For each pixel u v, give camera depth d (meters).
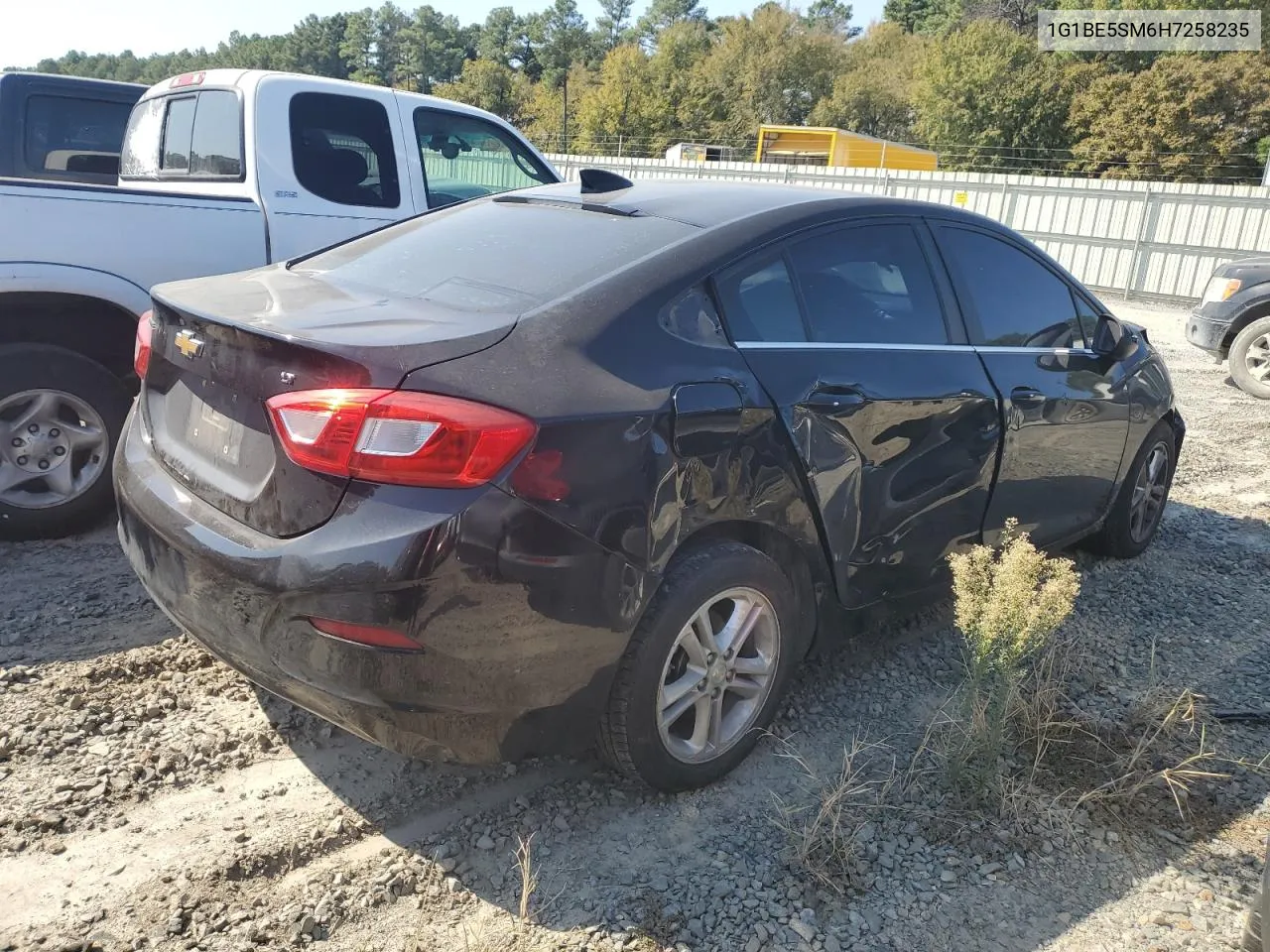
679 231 2.95
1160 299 18.59
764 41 76.38
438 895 2.40
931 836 2.70
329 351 2.23
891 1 112.88
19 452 4.17
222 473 2.50
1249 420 8.47
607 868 2.53
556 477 2.28
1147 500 4.85
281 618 2.27
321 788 2.78
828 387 2.94
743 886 2.48
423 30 133.12
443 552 2.16
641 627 2.53
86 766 2.79
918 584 3.40
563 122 78.12
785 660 2.98
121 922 2.25
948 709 3.33
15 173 6.86
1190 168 42.94
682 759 2.74
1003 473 3.62
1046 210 19.81
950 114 51.78
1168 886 2.57
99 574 4.02
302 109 4.97
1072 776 2.99
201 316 2.55
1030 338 3.87
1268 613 4.37
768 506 2.77
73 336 4.27
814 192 3.41
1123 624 4.16
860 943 2.32
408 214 5.35
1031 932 2.39
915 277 3.45
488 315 2.53
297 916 2.30
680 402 2.54
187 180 5.25
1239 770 3.09
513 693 2.34
